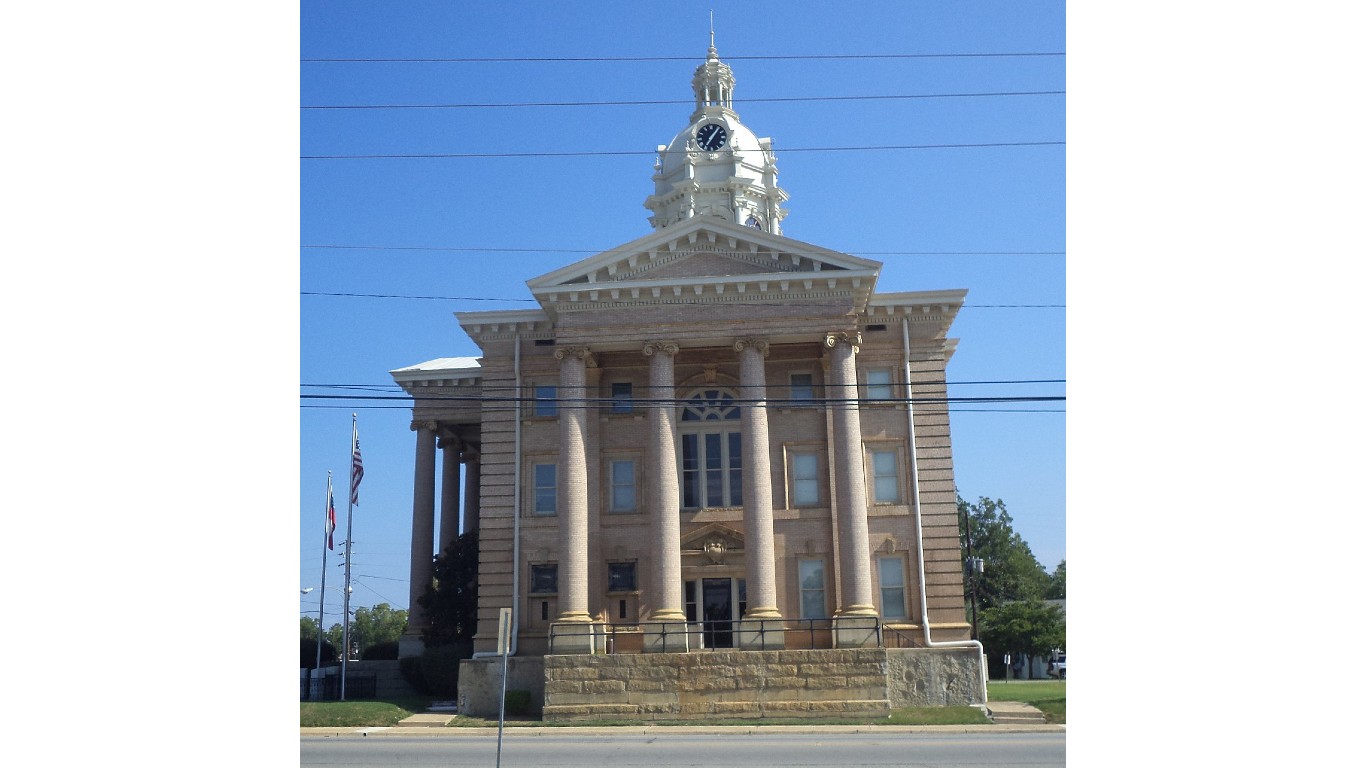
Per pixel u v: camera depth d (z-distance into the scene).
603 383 44.47
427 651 46.38
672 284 41.59
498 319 44.84
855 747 27.81
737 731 33.50
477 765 25.33
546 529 43.28
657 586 40.12
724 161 64.25
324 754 27.95
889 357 43.59
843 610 39.69
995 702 42.78
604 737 32.28
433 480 51.84
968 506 107.06
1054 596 116.62
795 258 41.81
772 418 43.16
